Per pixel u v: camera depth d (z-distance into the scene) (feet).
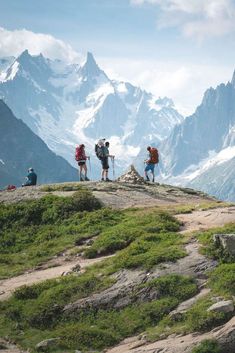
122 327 93.81
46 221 155.94
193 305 93.86
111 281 104.94
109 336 91.25
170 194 185.88
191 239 116.26
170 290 98.89
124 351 85.97
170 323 91.25
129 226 137.59
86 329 92.94
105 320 96.27
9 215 159.84
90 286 105.29
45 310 101.09
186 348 82.58
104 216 150.51
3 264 133.80
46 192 175.83
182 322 90.68
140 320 94.22
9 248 145.59
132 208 159.12
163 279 100.78
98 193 173.58
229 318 87.76
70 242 139.44
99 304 100.22
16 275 124.98
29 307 103.60
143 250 116.06
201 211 151.33
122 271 108.06
